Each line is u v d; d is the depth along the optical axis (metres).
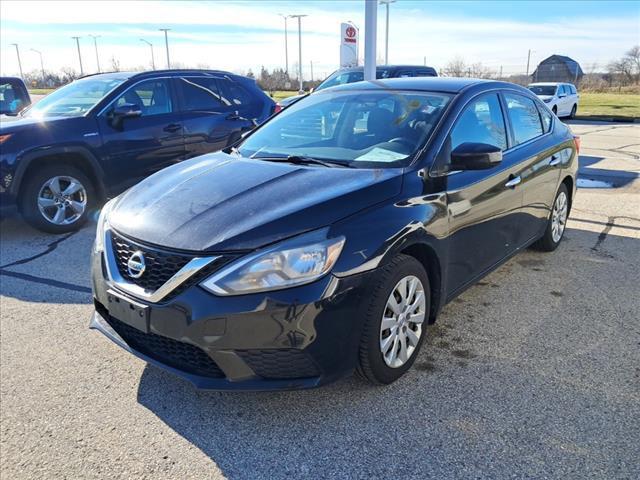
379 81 4.24
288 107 4.37
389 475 2.34
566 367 3.16
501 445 2.50
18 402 2.88
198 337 2.46
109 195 6.30
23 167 5.56
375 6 9.20
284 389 2.52
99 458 2.47
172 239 2.58
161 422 2.71
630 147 12.50
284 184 2.96
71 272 4.80
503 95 4.14
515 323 3.72
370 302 2.67
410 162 3.15
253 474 2.36
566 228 6.00
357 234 2.64
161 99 6.70
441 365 3.19
